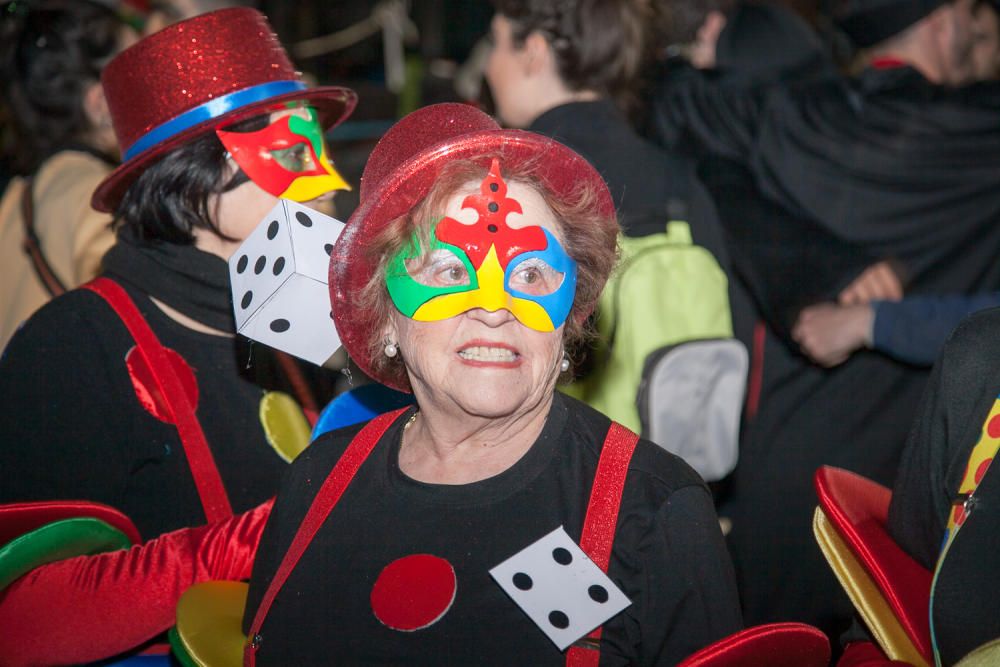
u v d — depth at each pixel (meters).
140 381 2.10
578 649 1.56
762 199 2.88
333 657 1.64
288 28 8.88
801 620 2.98
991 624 1.57
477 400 1.62
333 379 2.40
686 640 1.58
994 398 1.65
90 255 2.80
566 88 2.71
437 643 1.60
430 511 1.67
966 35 2.92
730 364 2.48
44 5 2.97
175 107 2.15
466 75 7.45
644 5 2.83
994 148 2.79
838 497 1.84
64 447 2.04
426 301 1.64
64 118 2.98
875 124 2.82
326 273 1.83
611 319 2.47
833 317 2.79
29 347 2.09
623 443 1.69
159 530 2.10
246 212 2.16
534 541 1.62
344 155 7.19
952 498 1.68
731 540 3.01
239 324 1.92
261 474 2.15
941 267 2.80
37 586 1.88
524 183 1.70
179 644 1.75
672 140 3.05
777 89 2.95
